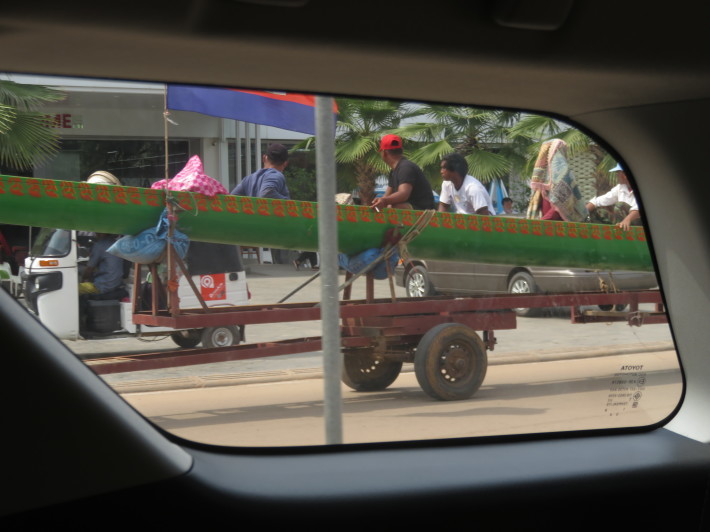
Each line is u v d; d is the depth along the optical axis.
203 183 6.29
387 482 2.06
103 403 1.71
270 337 6.46
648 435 2.50
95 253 6.80
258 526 1.87
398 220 6.38
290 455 2.21
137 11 1.95
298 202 6.45
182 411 5.41
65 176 6.20
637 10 2.21
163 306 6.41
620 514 2.20
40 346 1.64
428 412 5.87
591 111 2.80
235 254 6.45
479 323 6.79
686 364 2.75
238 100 4.64
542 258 7.09
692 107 2.63
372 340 6.38
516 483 2.12
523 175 6.73
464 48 2.24
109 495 1.68
